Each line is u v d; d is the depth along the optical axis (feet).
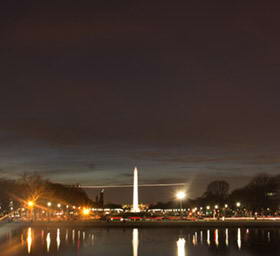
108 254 255.50
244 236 362.74
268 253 263.90
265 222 476.13
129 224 479.41
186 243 310.86
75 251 268.00
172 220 530.68
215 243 310.86
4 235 375.86
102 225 484.33
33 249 277.85
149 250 273.33
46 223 498.69
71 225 490.49
